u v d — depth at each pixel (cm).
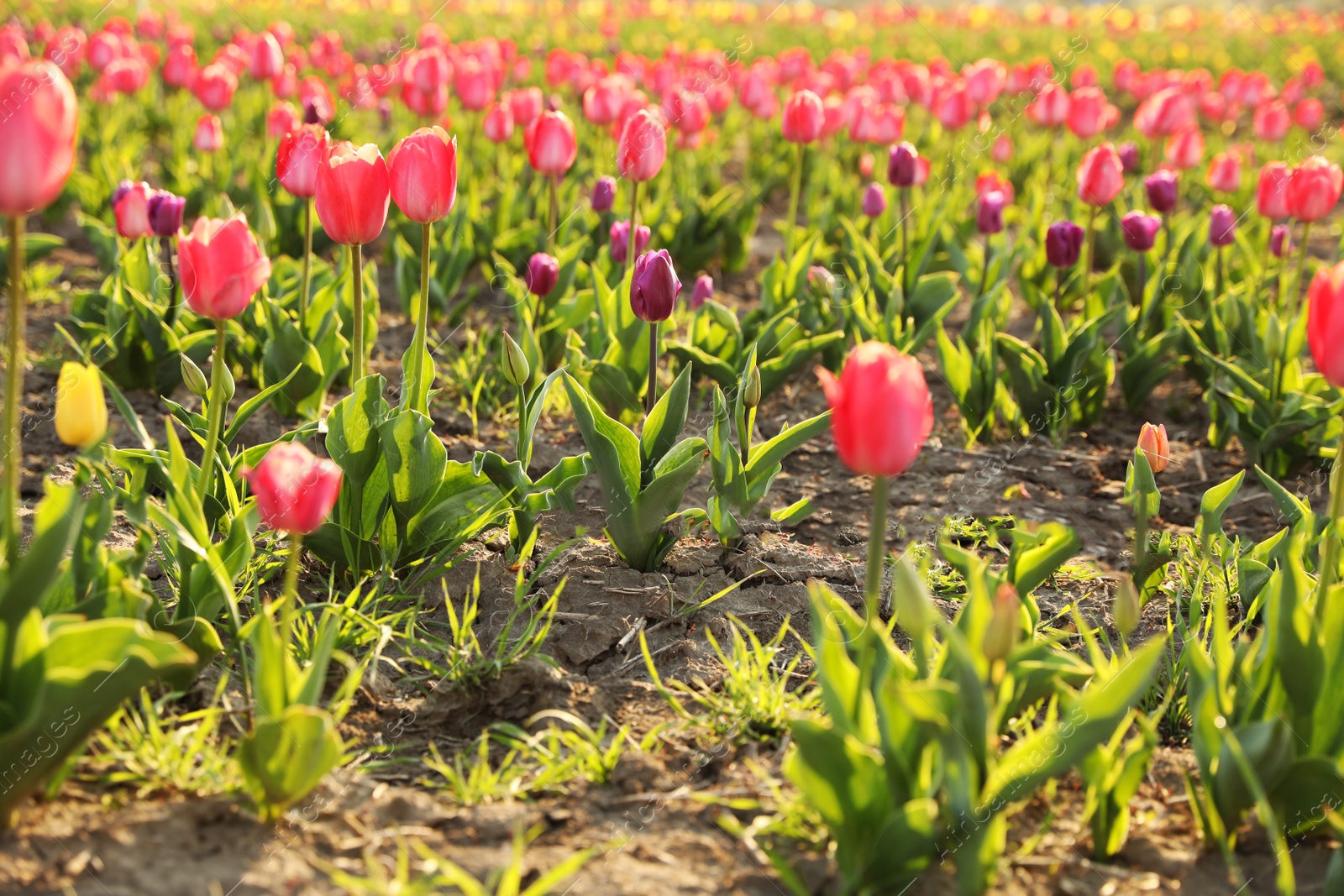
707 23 2172
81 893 195
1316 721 221
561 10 2127
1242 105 1009
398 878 203
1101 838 216
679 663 290
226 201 423
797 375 517
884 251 612
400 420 287
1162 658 285
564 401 464
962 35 2141
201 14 1644
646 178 418
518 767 244
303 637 269
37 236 545
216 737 242
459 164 710
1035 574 250
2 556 224
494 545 338
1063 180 861
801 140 548
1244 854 221
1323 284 204
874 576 198
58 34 880
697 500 390
